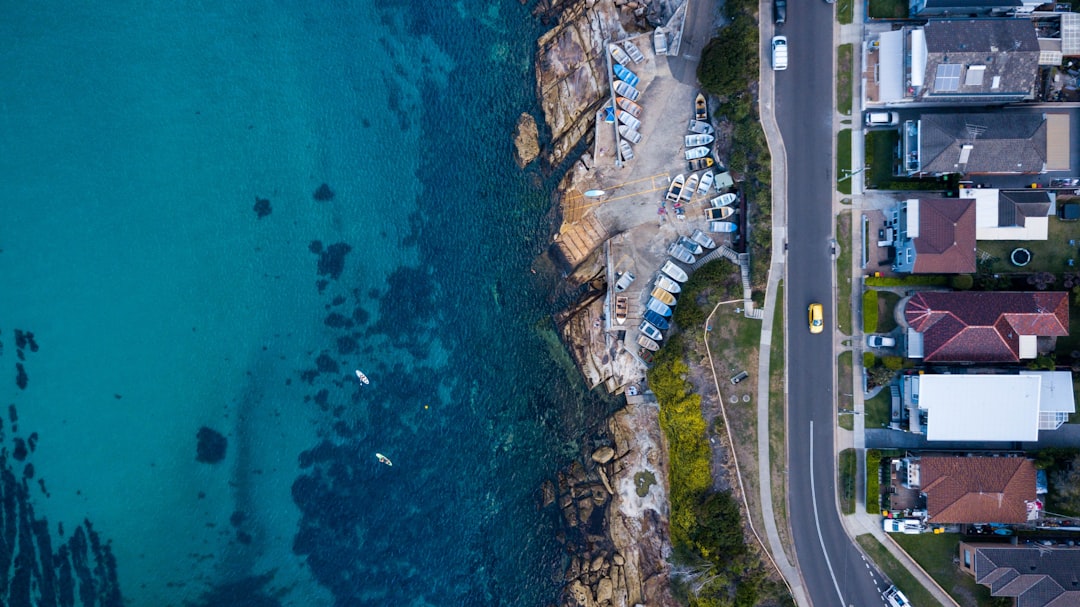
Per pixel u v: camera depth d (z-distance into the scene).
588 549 58.06
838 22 50.69
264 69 60.31
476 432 60.09
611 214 56.06
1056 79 49.31
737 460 52.34
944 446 50.53
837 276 51.50
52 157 60.19
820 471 51.84
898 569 51.00
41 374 60.38
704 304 52.09
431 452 60.19
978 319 46.91
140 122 60.38
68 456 60.25
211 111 60.34
